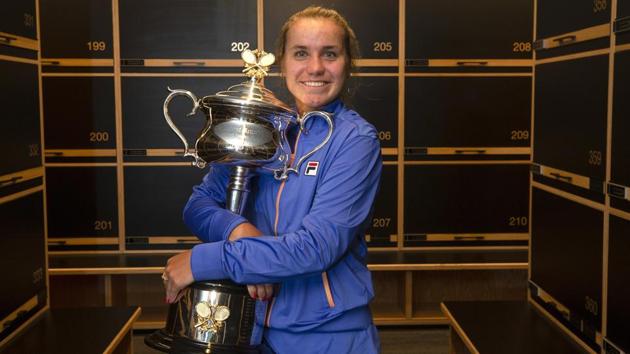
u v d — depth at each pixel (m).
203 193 1.54
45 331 2.34
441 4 3.54
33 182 2.46
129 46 3.51
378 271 3.75
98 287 3.61
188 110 3.57
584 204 2.10
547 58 2.37
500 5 3.55
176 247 3.65
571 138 2.18
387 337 3.47
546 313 2.46
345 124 1.39
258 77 1.42
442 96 3.60
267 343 1.43
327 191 1.34
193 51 3.52
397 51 3.56
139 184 3.61
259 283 1.29
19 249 2.33
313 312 1.38
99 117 3.56
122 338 2.41
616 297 1.90
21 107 2.36
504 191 3.67
